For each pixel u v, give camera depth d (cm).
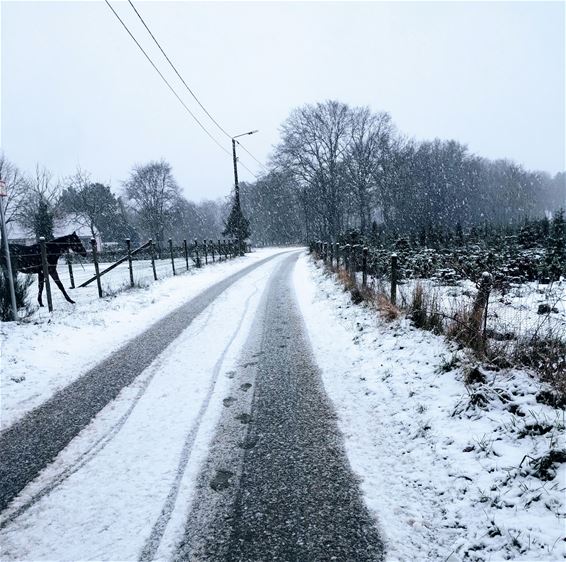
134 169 5897
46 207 3120
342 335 653
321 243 2198
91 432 370
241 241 3334
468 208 7050
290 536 239
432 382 417
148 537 240
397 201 5553
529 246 1535
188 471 305
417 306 611
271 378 490
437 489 272
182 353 596
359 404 411
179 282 1390
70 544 236
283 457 322
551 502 238
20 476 305
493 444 300
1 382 492
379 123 4866
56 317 809
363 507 262
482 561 213
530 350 409
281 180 5450
